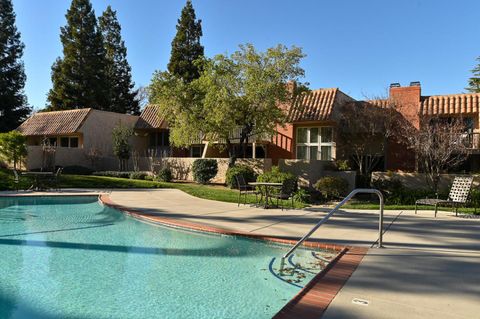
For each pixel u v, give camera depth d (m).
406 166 22.06
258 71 19.52
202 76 20.28
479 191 15.70
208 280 5.93
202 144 29.73
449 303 4.19
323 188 18.00
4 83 41.44
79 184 21.02
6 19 42.28
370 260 6.04
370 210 13.42
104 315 4.62
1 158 25.75
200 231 9.38
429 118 20.36
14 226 10.41
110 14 49.72
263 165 21.59
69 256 7.27
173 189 20.66
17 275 6.14
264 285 5.70
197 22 42.59
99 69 44.62
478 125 20.80
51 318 4.52
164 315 4.63
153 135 33.88
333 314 3.86
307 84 21.36
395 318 3.78
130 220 11.55
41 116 34.62
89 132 30.95
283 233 8.70
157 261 6.98
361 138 23.34
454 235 8.41
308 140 24.81
